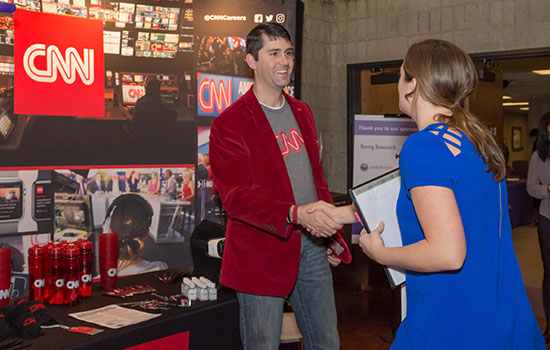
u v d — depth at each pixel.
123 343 1.90
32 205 2.77
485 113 6.46
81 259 2.33
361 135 4.96
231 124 2.01
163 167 3.22
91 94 2.94
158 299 2.33
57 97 2.83
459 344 1.22
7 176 2.69
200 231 2.56
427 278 1.26
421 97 1.30
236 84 3.46
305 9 5.30
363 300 4.91
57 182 2.84
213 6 3.36
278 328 2.07
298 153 2.13
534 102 16.22
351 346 3.71
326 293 2.16
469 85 1.27
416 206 1.18
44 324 1.93
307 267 2.14
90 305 2.25
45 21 2.78
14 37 2.68
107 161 3.01
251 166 2.00
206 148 3.38
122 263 3.08
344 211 1.80
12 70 2.68
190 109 3.30
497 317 1.23
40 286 2.25
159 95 3.19
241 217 1.96
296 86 3.75
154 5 3.14
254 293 2.01
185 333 2.12
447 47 1.28
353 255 4.96
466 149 1.22
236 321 2.36
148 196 3.17
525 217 10.21
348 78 5.54
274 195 2.01
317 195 2.19
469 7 4.82
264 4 3.46
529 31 4.55
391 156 4.98
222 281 2.10
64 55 2.84
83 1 2.90
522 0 4.57
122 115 3.06
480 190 1.22
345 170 5.65
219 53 3.38
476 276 1.22
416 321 1.28
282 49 2.01
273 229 1.91
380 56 5.35
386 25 5.30
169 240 3.26
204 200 3.38
